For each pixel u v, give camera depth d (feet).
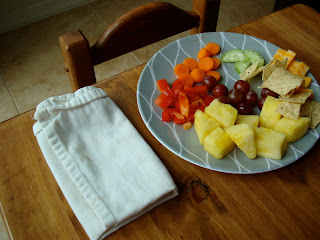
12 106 6.35
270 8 8.32
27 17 7.60
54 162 2.28
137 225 2.13
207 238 2.09
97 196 2.10
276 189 2.31
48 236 2.07
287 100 2.52
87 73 3.04
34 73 6.81
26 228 2.09
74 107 2.48
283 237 2.09
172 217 2.17
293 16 3.56
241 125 2.36
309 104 2.62
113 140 2.41
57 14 7.92
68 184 2.19
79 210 2.09
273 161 2.35
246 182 2.34
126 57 7.14
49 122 2.40
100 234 1.99
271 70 2.77
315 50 3.25
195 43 3.18
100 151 2.34
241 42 3.20
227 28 7.86
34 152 2.43
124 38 3.09
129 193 2.14
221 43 3.20
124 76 2.96
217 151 2.33
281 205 2.23
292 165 2.42
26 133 2.54
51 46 7.27
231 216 2.18
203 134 2.44
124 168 2.27
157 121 2.62
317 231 2.12
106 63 7.02
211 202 2.24
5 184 2.27
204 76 2.96
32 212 2.16
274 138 2.34
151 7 3.03
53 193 2.24
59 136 2.35
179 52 3.12
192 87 2.83
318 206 2.23
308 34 3.39
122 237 2.08
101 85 2.87
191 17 3.44
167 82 2.94
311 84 2.84
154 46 7.30
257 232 2.11
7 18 7.38
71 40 2.75
